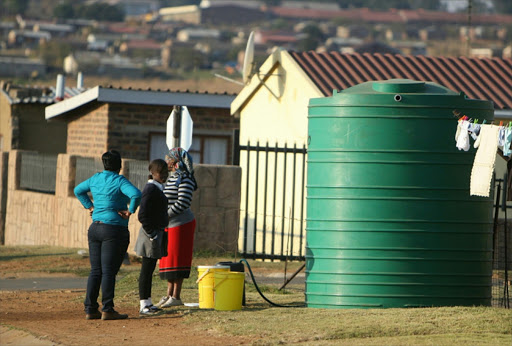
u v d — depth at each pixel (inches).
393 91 1380.4
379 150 1362.0
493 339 1074.1
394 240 1360.7
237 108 2792.8
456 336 1097.4
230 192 2220.7
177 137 1641.2
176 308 1386.6
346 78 2415.1
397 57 2615.7
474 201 1375.5
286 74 2493.8
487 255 1396.4
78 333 1202.6
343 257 1376.7
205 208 2206.0
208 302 1380.4
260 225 2546.8
